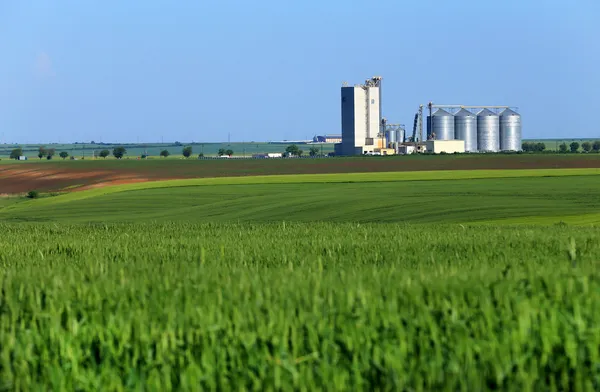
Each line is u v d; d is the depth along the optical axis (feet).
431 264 84.79
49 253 118.21
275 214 317.63
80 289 59.47
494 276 59.21
